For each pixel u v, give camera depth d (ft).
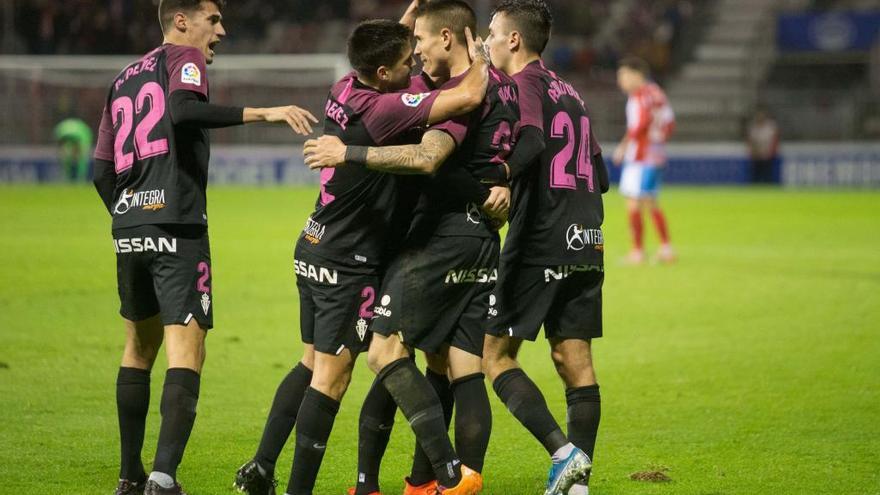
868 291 125.08
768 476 58.75
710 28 369.09
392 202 51.08
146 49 349.61
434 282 50.57
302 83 316.81
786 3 365.81
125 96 54.24
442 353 54.29
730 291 126.11
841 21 335.88
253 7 366.43
